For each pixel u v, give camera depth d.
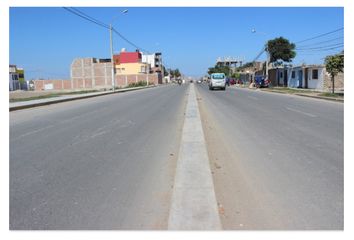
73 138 10.05
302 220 4.38
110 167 6.86
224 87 48.78
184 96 32.31
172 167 6.80
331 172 6.39
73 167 6.90
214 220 4.21
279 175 6.20
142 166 6.90
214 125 12.41
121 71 111.50
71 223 4.39
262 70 70.88
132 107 20.47
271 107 19.88
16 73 86.75
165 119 14.37
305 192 5.34
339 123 12.88
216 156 7.62
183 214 4.35
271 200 5.02
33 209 4.84
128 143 9.25
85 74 100.62
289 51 60.31
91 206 4.89
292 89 43.91
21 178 6.21
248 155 7.71
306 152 8.00
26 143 9.36
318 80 44.00
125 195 5.29
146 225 4.29
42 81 99.56
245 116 15.29
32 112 18.30
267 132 10.84
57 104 24.02
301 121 13.49
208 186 5.28
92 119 14.52
